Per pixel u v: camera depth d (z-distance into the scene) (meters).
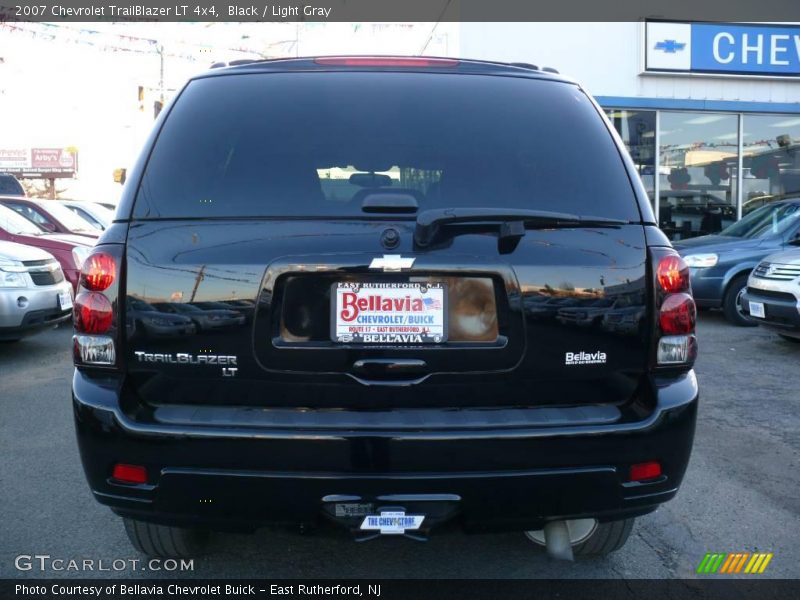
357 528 2.51
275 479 2.45
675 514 3.93
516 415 2.56
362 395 2.54
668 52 14.55
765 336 9.00
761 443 5.07
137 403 2.59
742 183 15.30
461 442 2.45
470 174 2.77
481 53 14.38
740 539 3.64
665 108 14.77
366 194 2.66
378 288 2.53
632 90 14.64
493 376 2.55
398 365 2.53
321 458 2.46
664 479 2.62
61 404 5.97
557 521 2.62
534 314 2.55
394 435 2.45
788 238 9.73
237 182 2.68
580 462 2.52
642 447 2.55
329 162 2.78
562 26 14.40
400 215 2.58
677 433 2.61
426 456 2.46
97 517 3.83
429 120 2.88
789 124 15.33
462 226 2.55
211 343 2.53
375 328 2.53
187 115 2.86
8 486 4.24
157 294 2.54
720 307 9.80
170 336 2.54
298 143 2.79
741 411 5.84
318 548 3.51
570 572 3.29
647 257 2.64
